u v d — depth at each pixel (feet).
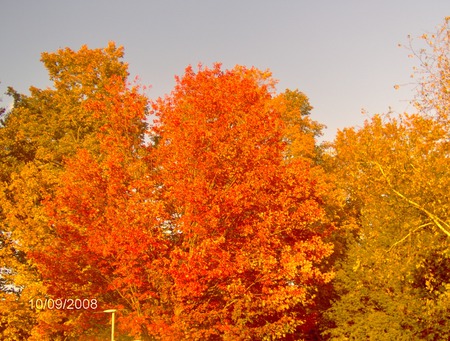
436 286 76.07
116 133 74.08
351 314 91.04
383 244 68.33
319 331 106.42
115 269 70.28
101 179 70.59
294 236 72.49
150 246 64.54
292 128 112.47
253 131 69.26
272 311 67.82
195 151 66.13
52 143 115.03
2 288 90.33
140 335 70.38
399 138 60.85
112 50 119.03
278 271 66.13
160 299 68.08
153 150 73.05
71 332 80.23
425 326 79.82
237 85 73.15
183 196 64.18
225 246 65.26
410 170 59.93
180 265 63.82
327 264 109.19
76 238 68.44
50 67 117.39
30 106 123.85
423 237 60.08
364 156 61.52
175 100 73.61
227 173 67.15
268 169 67.87
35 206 85.15
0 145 113.39
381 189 61.62
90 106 77.36
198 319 63.57
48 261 68.39
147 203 64.75
